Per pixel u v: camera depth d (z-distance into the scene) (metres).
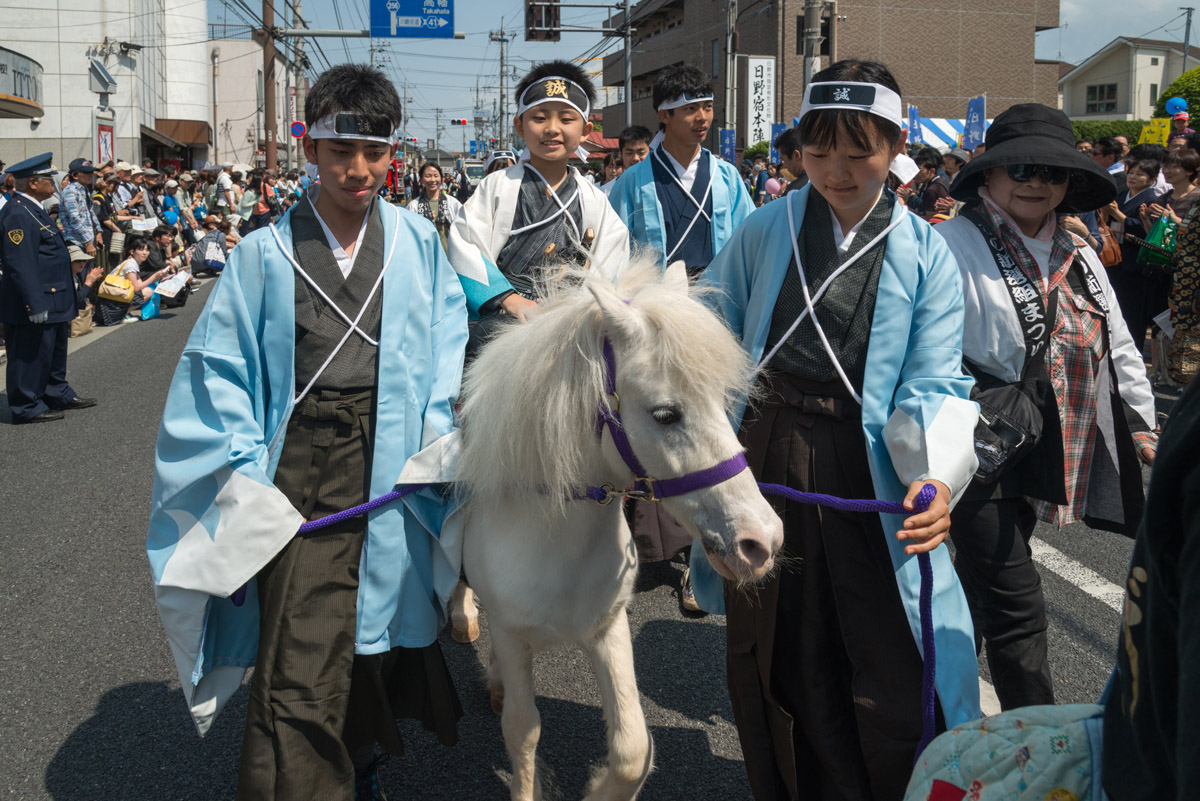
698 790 2.79
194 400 2.16
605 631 2.31
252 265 2.21
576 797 2.76
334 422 2.22
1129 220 7.32
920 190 9.71
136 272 11.50
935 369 2.12
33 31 25.19
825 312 2.17
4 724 3.12
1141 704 1.05
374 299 2.26
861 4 29.33
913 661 2.13
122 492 5.42
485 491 2.21
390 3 22.27
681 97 4.35
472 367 2.33
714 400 1.89
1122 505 2.69
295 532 2.12
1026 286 2.55
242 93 41.25
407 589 2.33
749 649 2.32
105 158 18.34
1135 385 2.73
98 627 3.81
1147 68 45.84
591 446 2.05
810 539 2.21
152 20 30.52
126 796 2.77
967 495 2.49
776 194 10.23
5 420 7.08
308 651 2.14
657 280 2.16
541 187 3.39
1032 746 1.25
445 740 2.43
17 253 6.67
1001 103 30.97
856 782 2.24
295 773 2.08
